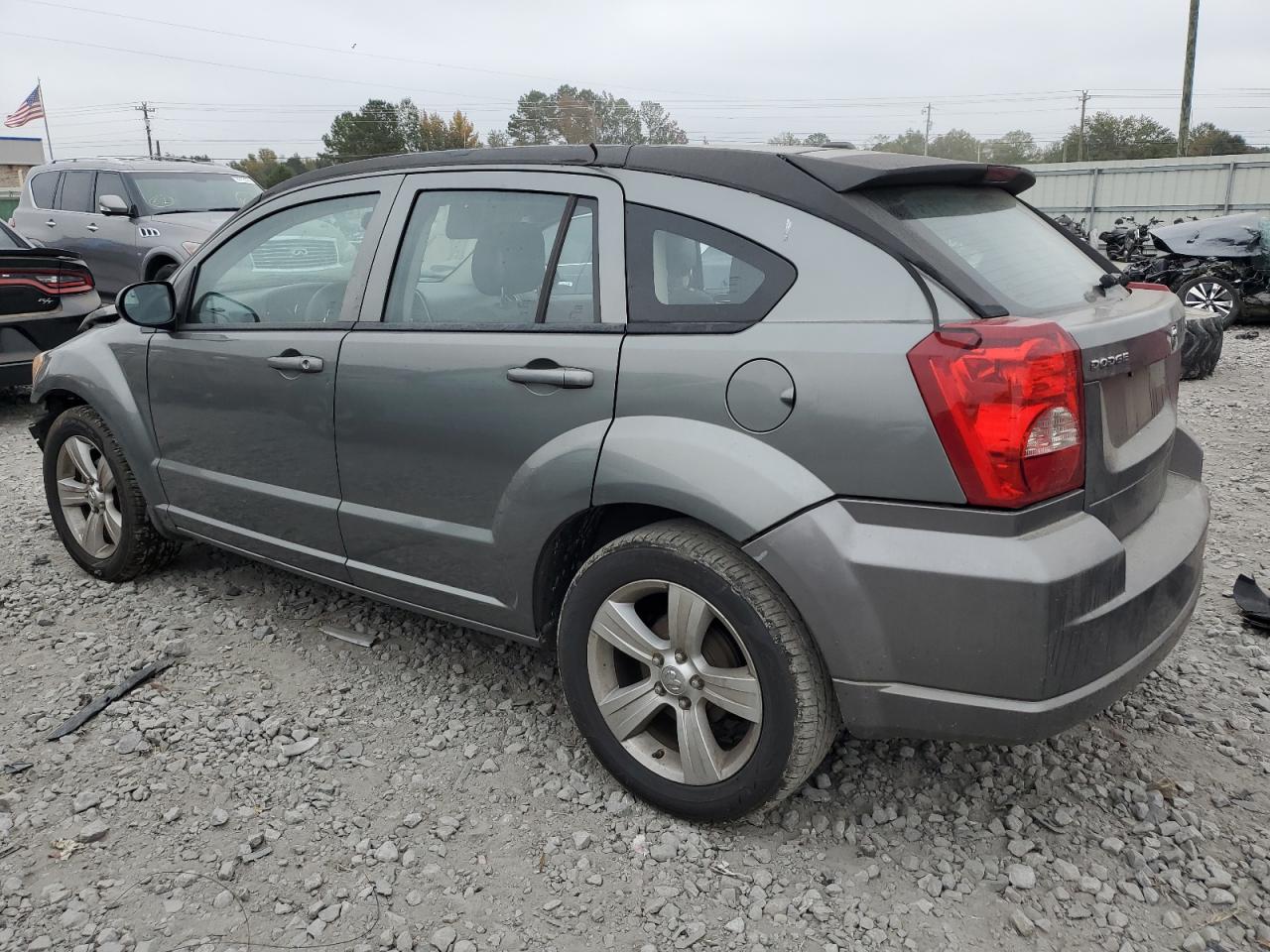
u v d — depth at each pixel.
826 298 2.27
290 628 3.85
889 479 2.15
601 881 2.43
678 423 2.41
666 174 2.59
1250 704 3.22
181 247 10.84
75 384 4.07
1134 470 2.46
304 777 2.86
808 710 2.32
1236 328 12.56
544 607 2.88
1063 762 2.90
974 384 2.05
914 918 2.30
